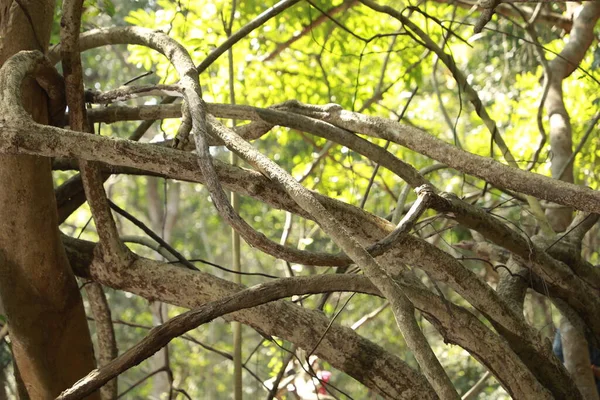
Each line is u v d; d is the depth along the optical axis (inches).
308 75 286.4
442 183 379.9
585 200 112.5
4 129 101.7
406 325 87.0
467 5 265.1
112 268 132.0
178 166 108.4
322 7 269.1
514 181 116.9
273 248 97.6
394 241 108.3
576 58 236.5
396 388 129.9
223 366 681.0
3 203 122.7
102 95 129.8
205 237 685.9
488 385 373.1
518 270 161.3
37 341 129.3
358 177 307.6
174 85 122.7
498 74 410.3
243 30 163.8
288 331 129.3
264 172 98.9
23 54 116.8
